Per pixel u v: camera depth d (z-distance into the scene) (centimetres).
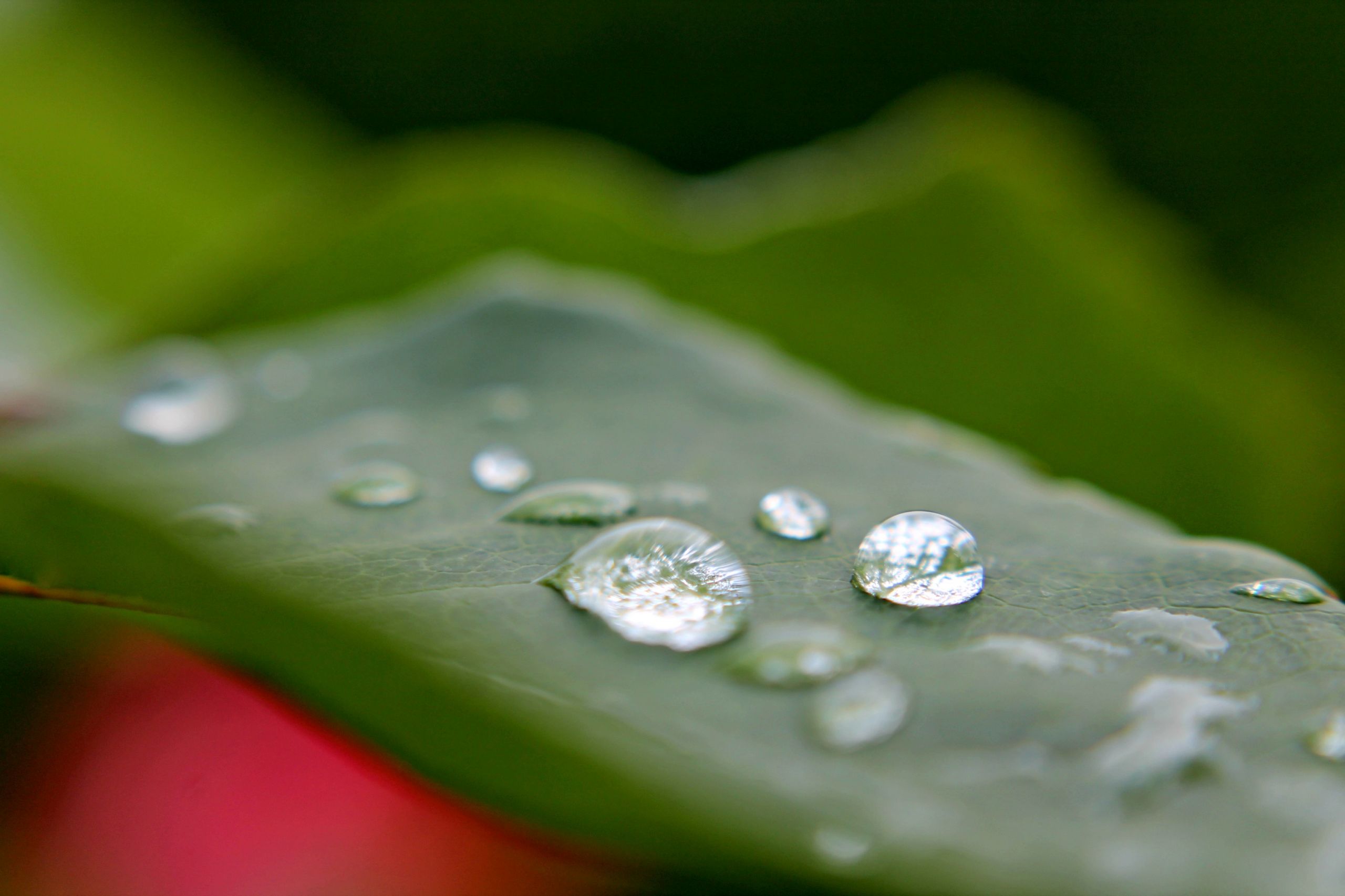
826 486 12
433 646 11
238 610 10
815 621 11
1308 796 10
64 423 13
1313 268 25
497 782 10
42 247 15
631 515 12
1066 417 14
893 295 15
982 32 36
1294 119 33
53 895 11
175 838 11
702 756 10
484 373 13
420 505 12
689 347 13
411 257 14
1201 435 14
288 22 37
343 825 11
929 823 10
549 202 15
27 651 12
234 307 14
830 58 38
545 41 38
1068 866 10
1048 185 15
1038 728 10
